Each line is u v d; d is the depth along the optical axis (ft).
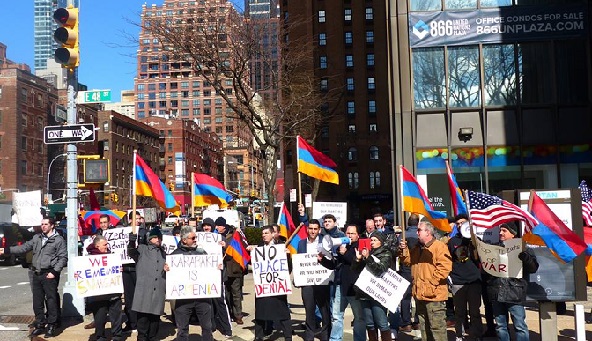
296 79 101.55
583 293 26.81
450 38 65.36
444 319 25.38
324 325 31.37
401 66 66.03
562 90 64.44
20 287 60.44
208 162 399.85
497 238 27.27
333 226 31.17
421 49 66.03
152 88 409.28
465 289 28.73
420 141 65.10
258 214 220.84
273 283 29.84
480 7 65.72
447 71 65.16
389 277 26.27
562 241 25.50
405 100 65.41
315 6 230.48
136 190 35.27
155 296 29.66
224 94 79.97
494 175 64.08
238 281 37.76
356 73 229.45
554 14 64.64
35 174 239.30
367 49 229.86
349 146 225.35
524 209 27.73
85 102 40.55
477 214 26.45
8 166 225.35
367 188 225.15
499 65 65.26
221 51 79.36
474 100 65.10
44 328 34.76
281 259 30.07
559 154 63.72
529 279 27.02
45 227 34.12
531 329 32.65
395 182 66.33
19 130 229.45
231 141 411.54
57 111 39.01
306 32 212.02
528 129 64.39
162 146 353.10
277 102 87.61
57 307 34.76
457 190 32.14
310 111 93.86
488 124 64.49
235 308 37.73
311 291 30.71
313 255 30.40
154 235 30.45
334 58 228.84
